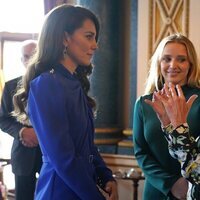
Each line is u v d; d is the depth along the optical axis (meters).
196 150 1.44
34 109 1.45
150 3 3.71
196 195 1.45
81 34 1.50
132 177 3.50
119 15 3.98
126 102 4.04
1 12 4.68
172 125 1.47
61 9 1.51
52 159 1.38
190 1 3.54
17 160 2.71
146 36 3.74
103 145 3.94
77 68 1.78
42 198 1.45
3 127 2.73
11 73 4.73
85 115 1.51
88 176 1.39
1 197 2.62
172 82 1.96
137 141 2.04
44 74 1.46
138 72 3.79
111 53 3.93
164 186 1.82
